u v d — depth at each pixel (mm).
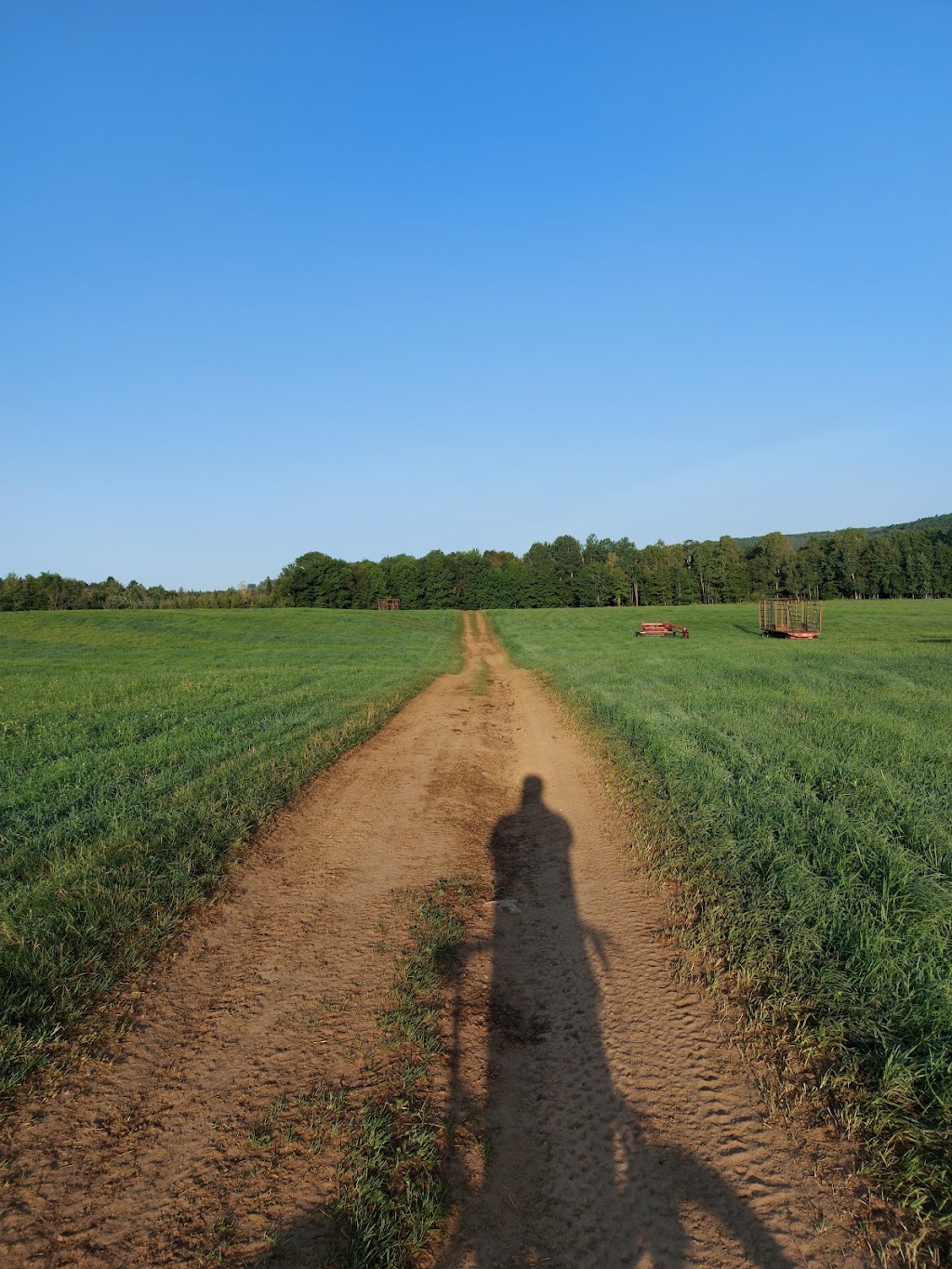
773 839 6223
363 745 12141
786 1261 2588
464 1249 2674
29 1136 3109
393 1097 3449
